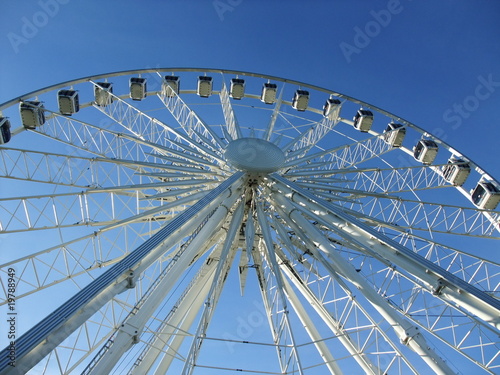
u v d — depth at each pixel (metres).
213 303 16.16
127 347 12.02
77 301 10.84
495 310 12.96
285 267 20.73
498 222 22.67
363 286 15.50
